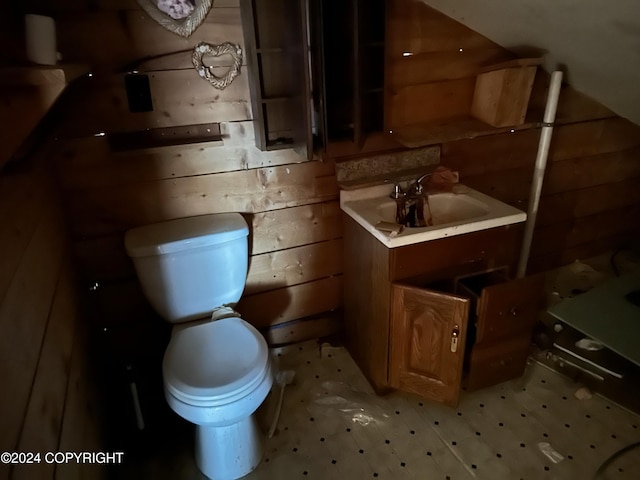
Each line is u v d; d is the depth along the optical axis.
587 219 2.64
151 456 1.67
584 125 2.35
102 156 1.59
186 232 1.65
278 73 1.66
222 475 1.56
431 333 1.66
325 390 1.94
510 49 1.98
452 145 2.07
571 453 1.63
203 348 1.53
